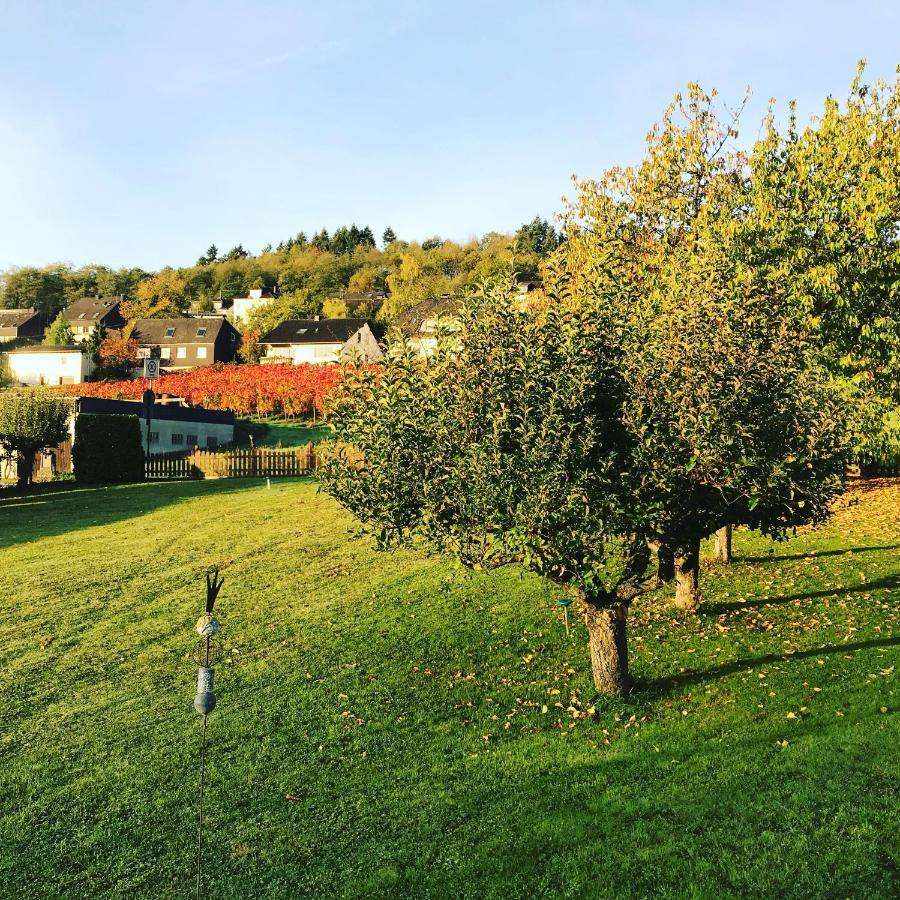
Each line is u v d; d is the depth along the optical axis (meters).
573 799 9.52
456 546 10.74
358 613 18.25
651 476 10.16
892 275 21.73
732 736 10.58
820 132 21.92
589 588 11.34
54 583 22.06
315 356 108.25
